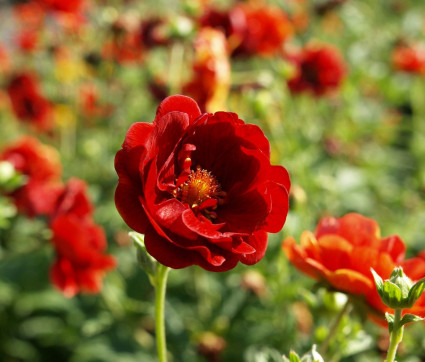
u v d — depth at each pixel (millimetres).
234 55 476
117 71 574
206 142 248
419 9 901
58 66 605
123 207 232
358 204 528
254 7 545
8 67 683
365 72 643
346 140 567
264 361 306
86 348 403
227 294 401
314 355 239
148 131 235
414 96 717
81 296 427
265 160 242
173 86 407
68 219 354
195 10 435
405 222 512
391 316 236
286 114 491
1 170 353
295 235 373
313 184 459
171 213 231
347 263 265
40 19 635
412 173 639
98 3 634
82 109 602
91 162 539
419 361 346
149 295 424
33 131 642
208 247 236
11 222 456
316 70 517
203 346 375
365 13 769
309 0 759
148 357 399
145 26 488
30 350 443
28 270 446
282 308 370
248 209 244
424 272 268
